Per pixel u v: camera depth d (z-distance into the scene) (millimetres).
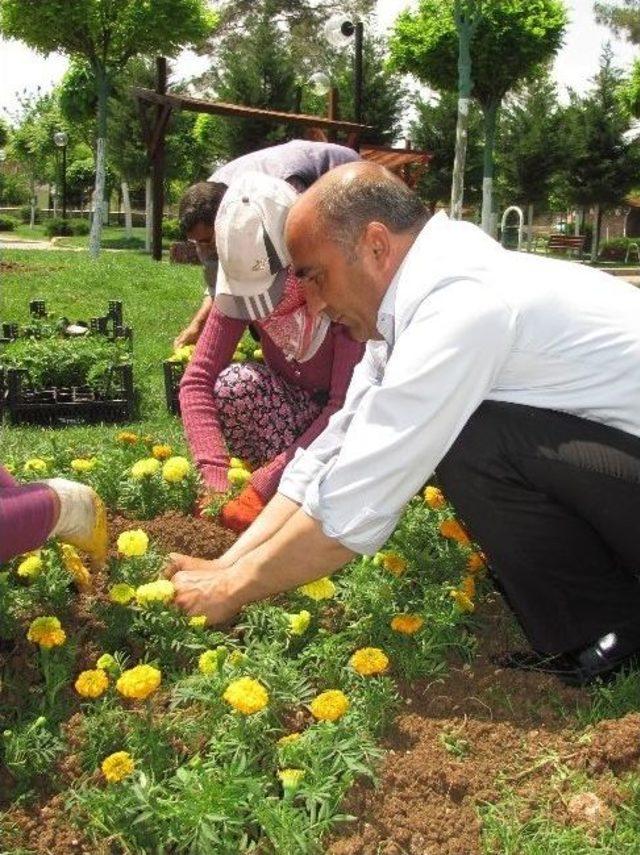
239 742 2344
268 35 33344
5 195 66500
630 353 2562
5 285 12492
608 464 2562
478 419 2598
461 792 2379
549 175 38125
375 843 2213
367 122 34812
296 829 2139
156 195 17891
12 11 22000
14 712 2492
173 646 2637
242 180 3340
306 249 2496
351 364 3686
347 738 2391
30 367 6418
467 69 16891
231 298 3400
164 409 6676
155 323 10352
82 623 2762
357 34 19531
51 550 2846
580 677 2777
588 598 2766
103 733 2398
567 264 2723
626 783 2402
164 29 22875
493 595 3246
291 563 2594
